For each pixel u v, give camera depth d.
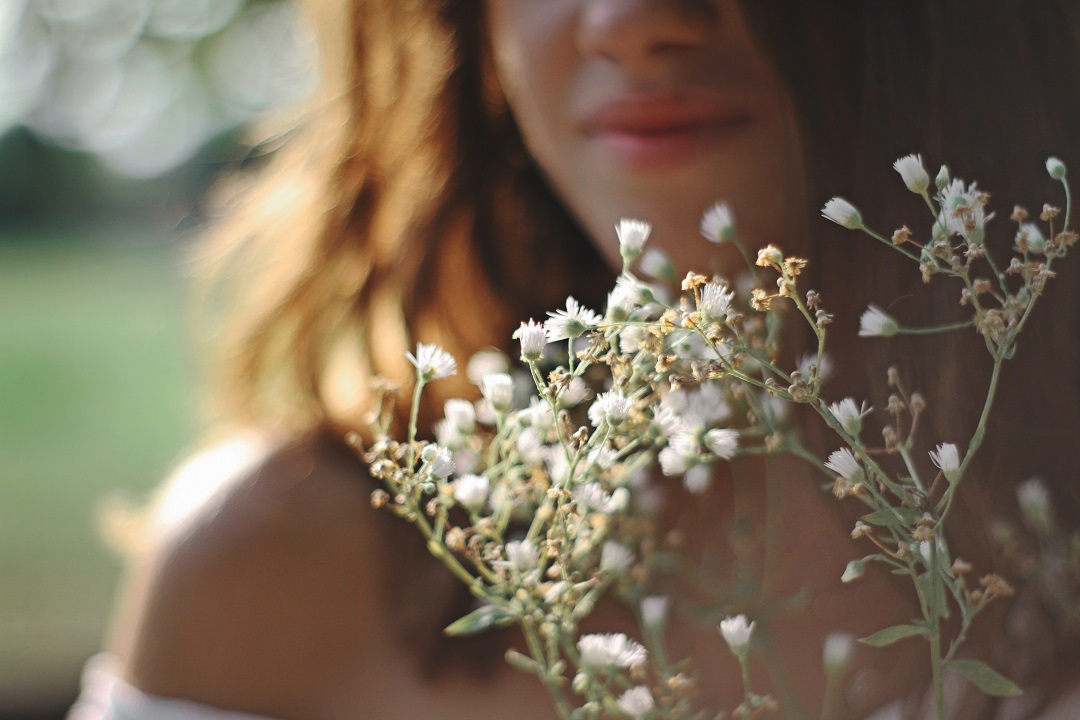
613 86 0.49
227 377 0.71
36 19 5.05
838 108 0.48
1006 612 0.46
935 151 0.47
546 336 0.40
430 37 0.69
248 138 0.85
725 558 0.55
